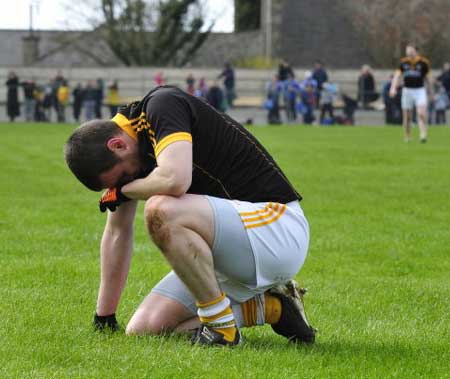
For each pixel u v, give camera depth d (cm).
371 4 12525
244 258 1033
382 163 3888
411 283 1550
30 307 1282
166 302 1088
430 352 1084
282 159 4066
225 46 13962
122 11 12769
